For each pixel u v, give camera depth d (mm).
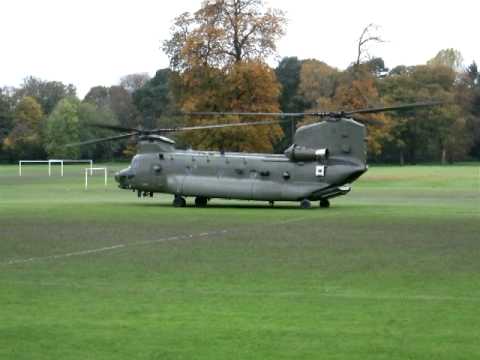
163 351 18172
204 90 108000
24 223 47219
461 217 50812
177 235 40844
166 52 110938
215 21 109000
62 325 20594
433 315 21750
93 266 30328
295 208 61000
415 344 18750
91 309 22547
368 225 45875
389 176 124812
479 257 32594
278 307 22812
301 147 61312
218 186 62219
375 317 21500
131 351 18172
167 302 23516
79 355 17875
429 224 46312
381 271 29109
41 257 32719
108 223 47406
